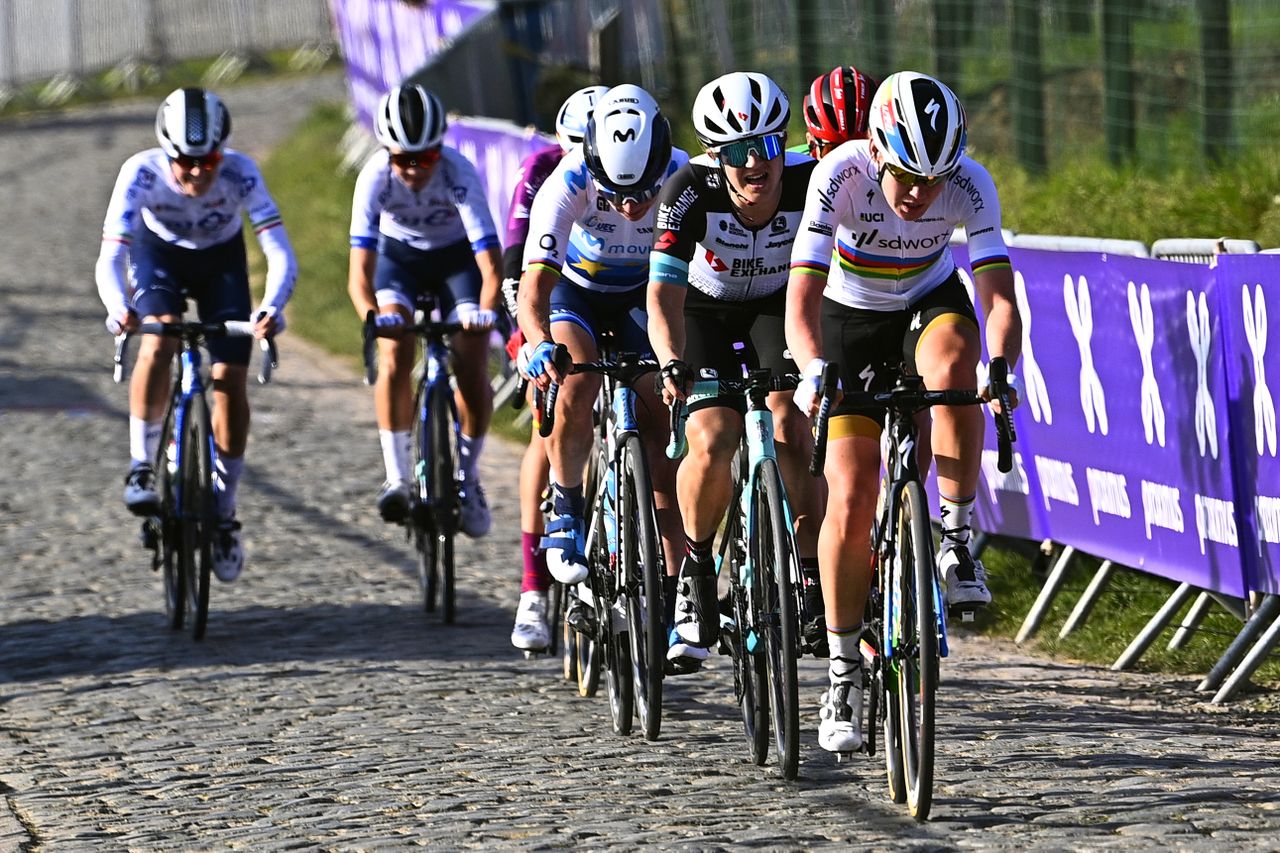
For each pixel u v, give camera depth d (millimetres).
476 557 24422
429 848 11859
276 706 16859
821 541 12766
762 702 13680
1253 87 31844
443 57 47969
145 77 100875
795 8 42344
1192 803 12016
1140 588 19281
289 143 74000
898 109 11828
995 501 20344
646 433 15359
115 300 19969
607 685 16625
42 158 79500
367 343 20406
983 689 16672
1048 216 28438
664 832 11961
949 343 12688
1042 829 11570
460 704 16750
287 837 12344
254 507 27703
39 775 14680
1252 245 16734
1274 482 15422
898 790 12531
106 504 27984
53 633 20484
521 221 17062
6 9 98438
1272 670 16609
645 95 13836
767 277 14055
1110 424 17891
